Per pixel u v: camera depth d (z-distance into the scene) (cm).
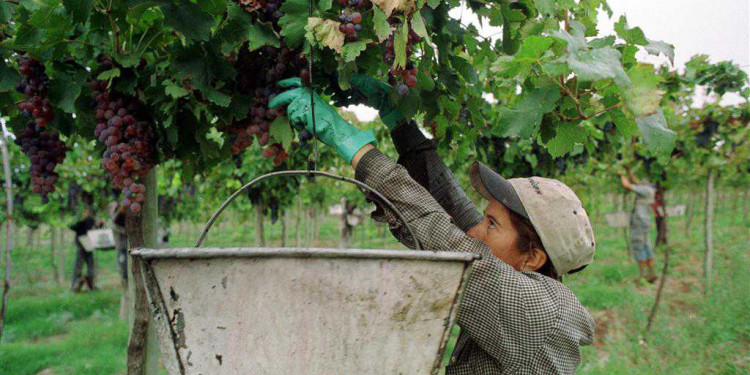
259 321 85
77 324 764
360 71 159
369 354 88
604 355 537
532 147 519
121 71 163
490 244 138
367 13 128
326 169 707
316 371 87
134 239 205
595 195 1162
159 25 158
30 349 610
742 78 479
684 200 2311
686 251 1133
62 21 147
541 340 118
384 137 734
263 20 143
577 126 139
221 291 85
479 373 131
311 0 129
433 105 162
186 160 187
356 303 86
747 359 488
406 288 87
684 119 624
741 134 706
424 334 89
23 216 962
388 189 123
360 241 1916
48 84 166
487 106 392
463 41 154
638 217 842
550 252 131
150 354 215
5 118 198
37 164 193
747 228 1437
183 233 2459
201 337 87
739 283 685
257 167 607
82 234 1064
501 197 133
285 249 82
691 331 559
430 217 121
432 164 162
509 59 120
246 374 87
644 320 605
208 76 144
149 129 171
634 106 114
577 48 110
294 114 131
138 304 205
